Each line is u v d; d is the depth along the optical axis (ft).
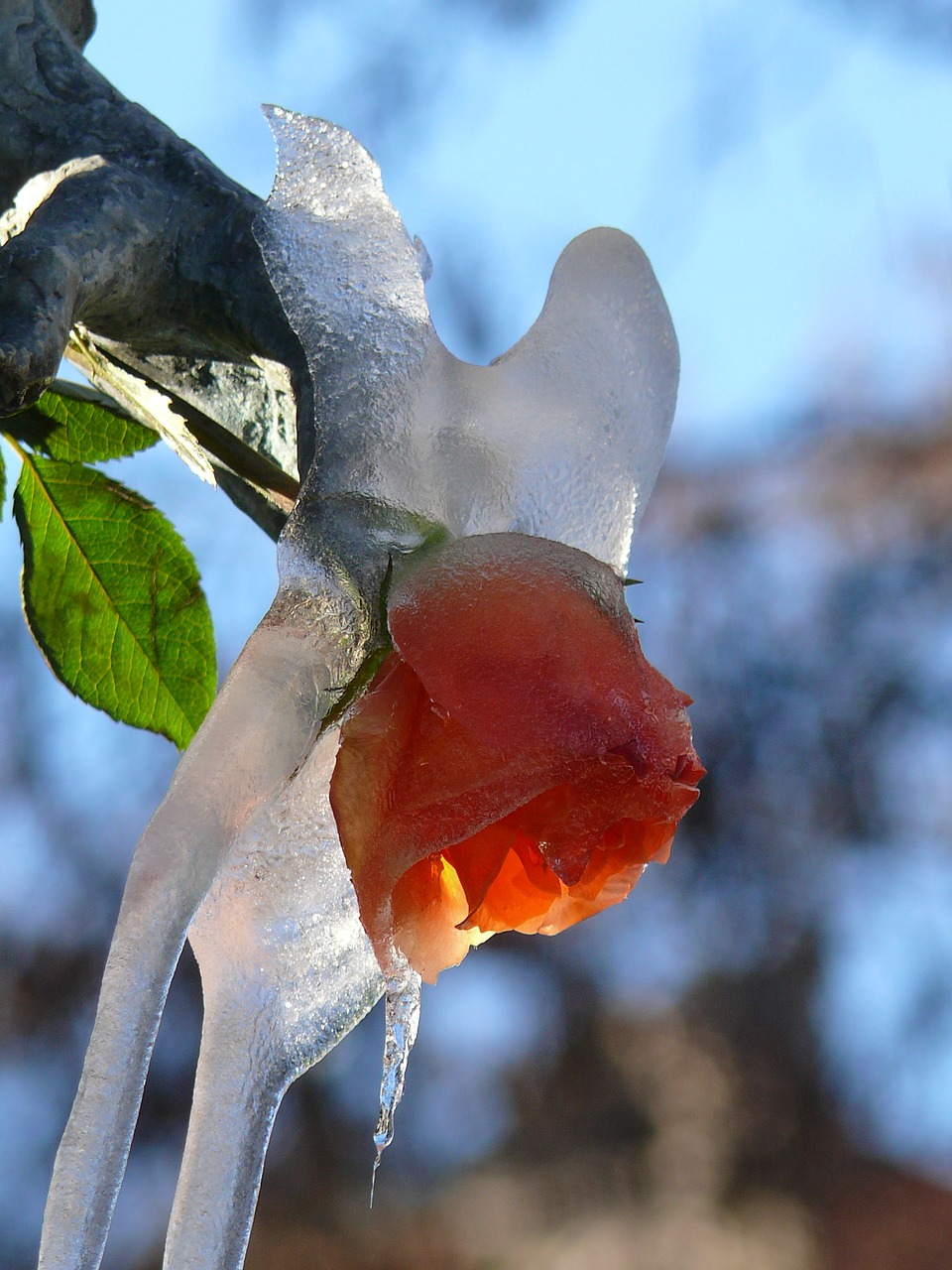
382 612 1.86
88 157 1.94
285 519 2.00
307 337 1.89
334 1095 8.21
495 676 1.82
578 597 1.84
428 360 1.91
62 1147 1.76
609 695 1.82
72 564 2.07
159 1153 7.72
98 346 1.98
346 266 1.90
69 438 2.06
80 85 1.96
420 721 1.84
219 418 1.98
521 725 1.81
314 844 1.87
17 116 1.95
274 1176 8.01
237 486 2.00
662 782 1.82
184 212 1.93
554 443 1.95
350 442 1.88
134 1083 1.77
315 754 1.86
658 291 2.02
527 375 1.97
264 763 1.81
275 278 1.90
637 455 1.99
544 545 1.86
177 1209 1.84
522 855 1.85
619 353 2.00
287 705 1.83
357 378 1.89
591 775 1.82
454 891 1.86
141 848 1.77
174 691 2.08
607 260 2.02
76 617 2.07
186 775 1.80
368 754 1.83
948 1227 8.23
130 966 1.76
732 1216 8.24
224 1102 1.85
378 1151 1.85
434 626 1.83
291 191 1.90
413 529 1.88
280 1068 1.86
